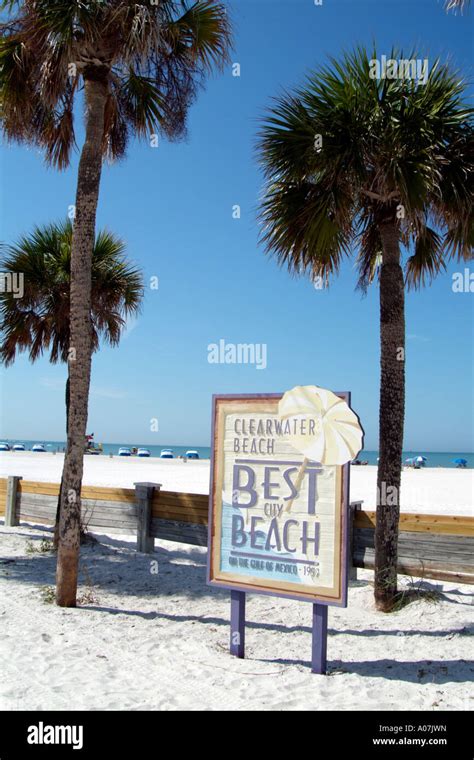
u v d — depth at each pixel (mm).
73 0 6359
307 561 4719
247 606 6926
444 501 16156
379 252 8156
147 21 6523
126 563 8844
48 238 10461
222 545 5191
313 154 6266
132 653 5062
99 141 7051
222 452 5285
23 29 6973
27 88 7441
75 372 6723
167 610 6613
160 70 8180
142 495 9727
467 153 6340
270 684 4406
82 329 6754
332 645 5492
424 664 4957
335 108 6270
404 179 6016
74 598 6594
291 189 6742
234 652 5094
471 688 4398
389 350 6793
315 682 4461
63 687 4234
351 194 6496
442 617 6246
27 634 5469
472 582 6625
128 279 10883
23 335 10320
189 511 9180
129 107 8734
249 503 5082
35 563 8711
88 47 6844
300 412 4875
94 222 6945
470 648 5359
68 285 10297
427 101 6273
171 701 4055
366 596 7074
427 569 6953
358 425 4598
